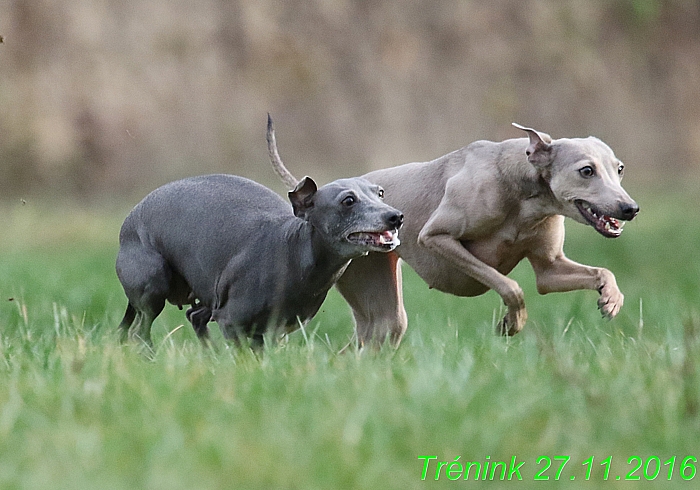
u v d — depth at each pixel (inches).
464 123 2150.6
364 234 426.9
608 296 456.4
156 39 1959.9
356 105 2070.6
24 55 1854.1
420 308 709.3
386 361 380.5
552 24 2299.5
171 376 346.9
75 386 335.0
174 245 466.9
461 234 468.4
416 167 500.7
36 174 1779.0
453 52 2197.3
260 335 450.6
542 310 683.4
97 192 1806.1
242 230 451.5
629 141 2287.2
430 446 281.6
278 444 278.2
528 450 283.9
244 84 2003.0
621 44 2359.7
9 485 254.5
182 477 257.3
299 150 1995.6
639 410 309.4
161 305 477.4
